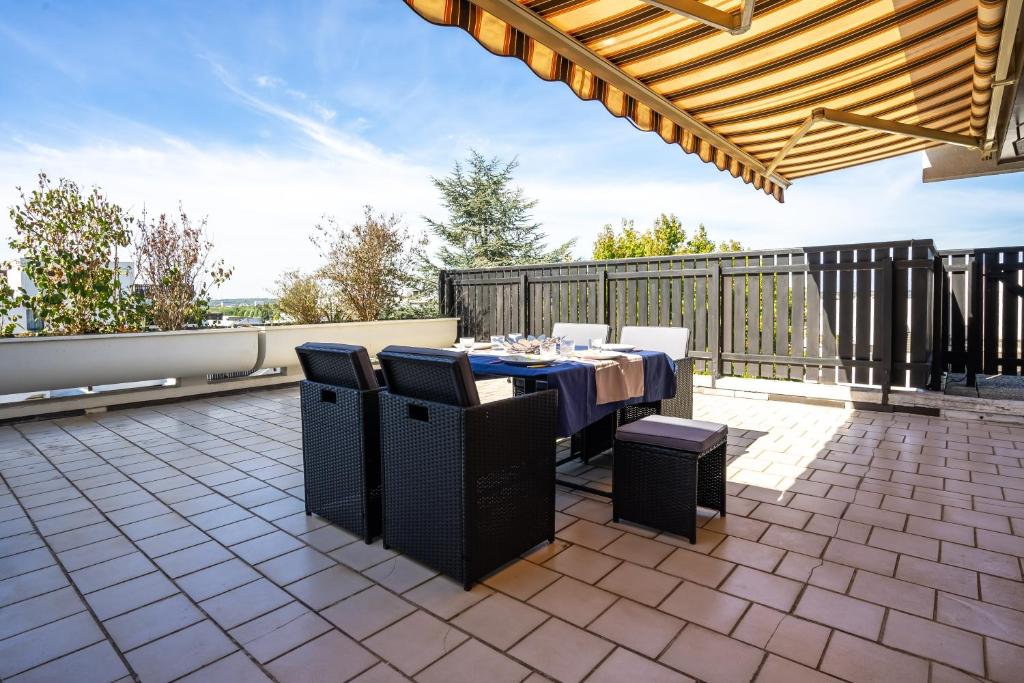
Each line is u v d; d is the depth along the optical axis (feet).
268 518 11.19
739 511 11.24
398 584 8.55
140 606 8.01
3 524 10.98
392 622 7.54
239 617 7.70
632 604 7.90
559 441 17.11
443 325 33.88
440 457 8.38
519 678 6.38
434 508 8.61
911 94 13.99
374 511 10.02
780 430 17.83
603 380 11.59
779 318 23.45
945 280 21.62
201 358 23.52
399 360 8.76
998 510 11.09
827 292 22.13
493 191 65.98
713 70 11.35
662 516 10.13
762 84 12.25
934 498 11.78
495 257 65.51
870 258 21.33
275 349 26.30
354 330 29.40
